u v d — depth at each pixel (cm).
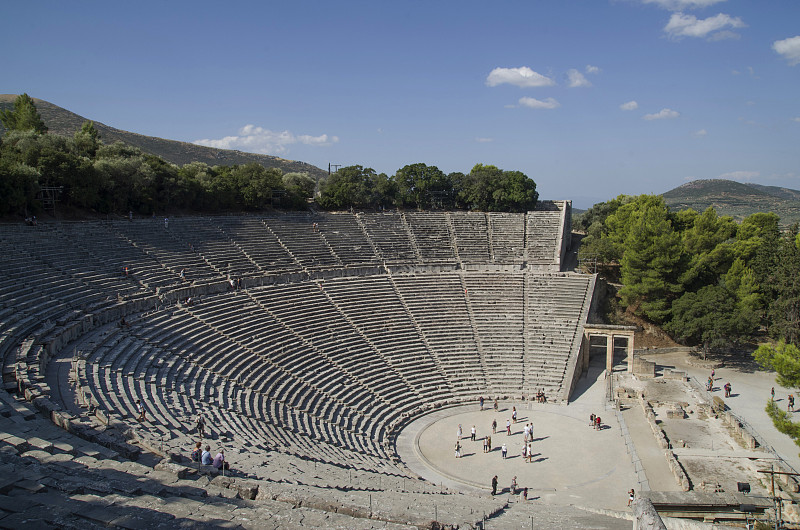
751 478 3484
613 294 7550
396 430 4441
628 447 4128
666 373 5725
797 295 6488
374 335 5553
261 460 2611
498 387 5281
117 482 1683
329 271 6488
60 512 1328
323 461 3144
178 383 3512
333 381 4650
